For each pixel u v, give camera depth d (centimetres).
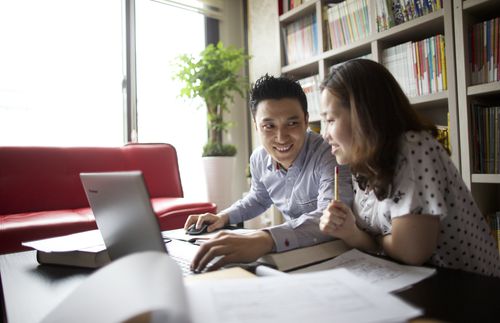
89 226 164
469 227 70
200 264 59
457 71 150
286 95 103
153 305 27
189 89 266
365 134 65
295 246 69
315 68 240
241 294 38
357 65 68
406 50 174
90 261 68
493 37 142
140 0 279
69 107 251
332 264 62
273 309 35
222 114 307
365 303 36
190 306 32
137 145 245
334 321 32
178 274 32
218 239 63
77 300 32
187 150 300
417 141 65
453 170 68
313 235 73
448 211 68
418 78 169
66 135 250
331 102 70
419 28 171
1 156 193
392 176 65
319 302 36
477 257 71
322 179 99
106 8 266
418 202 62
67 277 64
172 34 296
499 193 164
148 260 34
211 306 35
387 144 65
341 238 71
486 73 144
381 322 32
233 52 272
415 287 50
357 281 42
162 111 289
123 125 273
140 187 47
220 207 261
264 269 53
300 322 32
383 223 72
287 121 104
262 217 266
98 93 263
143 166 239
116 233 57
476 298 45
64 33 249
